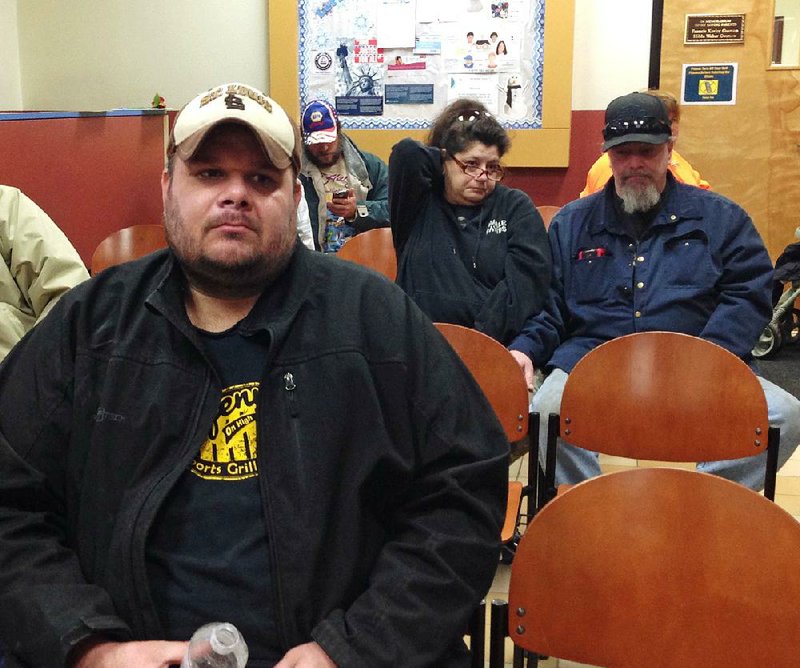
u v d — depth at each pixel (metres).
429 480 1.22
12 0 5.17
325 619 1.14
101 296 1.28
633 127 2.54
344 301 1.26
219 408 1.21
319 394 1.20
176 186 1.23
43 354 1.25
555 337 2.69
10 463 1.21
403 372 1.23
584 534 1.26
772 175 4.89
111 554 1.16
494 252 2.68
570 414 2.09
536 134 4.88
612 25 4.83
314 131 4.02
